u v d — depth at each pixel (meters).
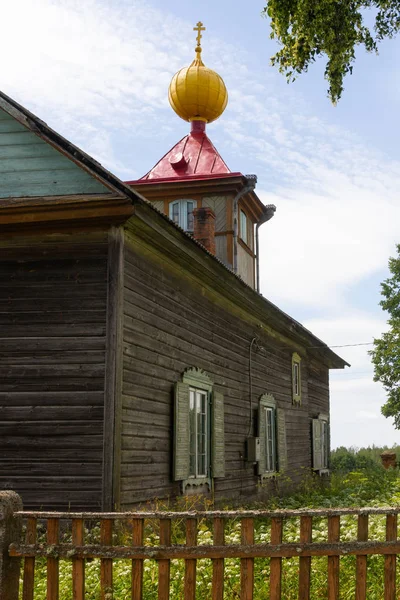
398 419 37.66
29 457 11.28
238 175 24.38
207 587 7.09
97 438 11.16
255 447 17.97
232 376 17.38
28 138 12.14
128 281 11.87
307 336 23.75
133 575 5.82
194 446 14.48
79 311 11.57
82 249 11.75
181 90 27.61
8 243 12.00
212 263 14.45
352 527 10.01
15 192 11.98
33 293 11.76
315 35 14.41
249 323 19.09
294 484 22.73
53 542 5.96
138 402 11.95
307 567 5.71
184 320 14.34
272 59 15.09
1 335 11.71
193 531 5.77
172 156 26.92
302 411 24.69
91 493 11.00
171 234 12.50
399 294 39.88
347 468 36.09
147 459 12.16
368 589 7.09
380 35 14.77
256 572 7.54
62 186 11.84
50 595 5.89
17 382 11.53
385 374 37.88
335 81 14.82
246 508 16.48
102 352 11.38
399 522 9.58
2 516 5.95
